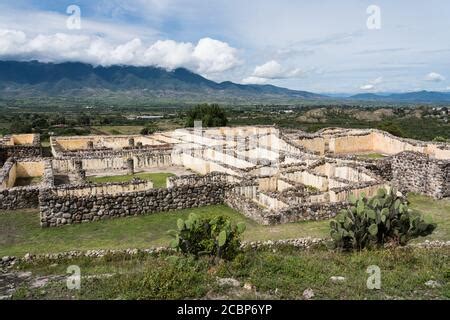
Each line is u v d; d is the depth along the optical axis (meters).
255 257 11.92
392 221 12.91
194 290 9.40
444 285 9.86
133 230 17.61
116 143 45.41
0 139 43.06
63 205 18.34
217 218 12.09
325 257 12.24
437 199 21.80
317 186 24.38
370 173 22.91
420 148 33.34
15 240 16.48
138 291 9.46
